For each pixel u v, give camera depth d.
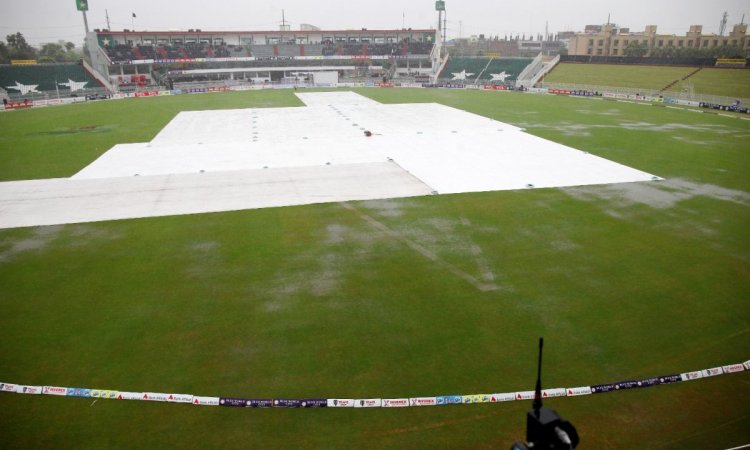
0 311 14.41
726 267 16.62
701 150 34.03
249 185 26.83
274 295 15.09
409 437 9.45
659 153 33.19
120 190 26.30
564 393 10.59
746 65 70.25
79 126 47.81
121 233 20.36
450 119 49.44
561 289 15.22
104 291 15.52
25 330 13.39
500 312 13.94
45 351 12.42
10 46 112.44
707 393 10.66
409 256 17.67
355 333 13.01
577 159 31.67
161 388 10.94
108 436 9.56
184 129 45.06
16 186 27.22
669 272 16.30
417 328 13.20
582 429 9.63
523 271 16.44
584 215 21.56
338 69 109.19
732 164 30.19
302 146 36.62
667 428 9.66
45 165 31.86
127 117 53.72
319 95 76.69
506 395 10.49
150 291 15.48
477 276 16.11
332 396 10.62
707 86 66.56
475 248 18.30
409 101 66.69
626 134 40.25
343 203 23.59
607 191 24.92
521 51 185.00
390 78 103.81
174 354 12.21
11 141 40.38
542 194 24.56
